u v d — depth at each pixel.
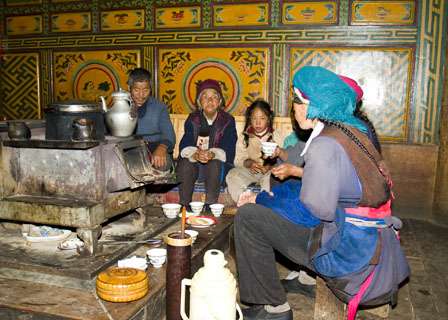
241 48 4.90
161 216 3.16
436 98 4.48
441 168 4.38
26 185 2.47
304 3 4.67
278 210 1.97
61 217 2.26
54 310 1.80
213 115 4.11
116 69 5.34
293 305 2.50
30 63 5.68
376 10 4.52
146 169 2.57
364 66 4.62
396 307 2.55
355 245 1.86
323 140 1.83
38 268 2.12
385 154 4.62
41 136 2.68
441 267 3.21
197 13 4.98
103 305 1.84
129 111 2.57
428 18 4.40
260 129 3.88
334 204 1.79
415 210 4.61
